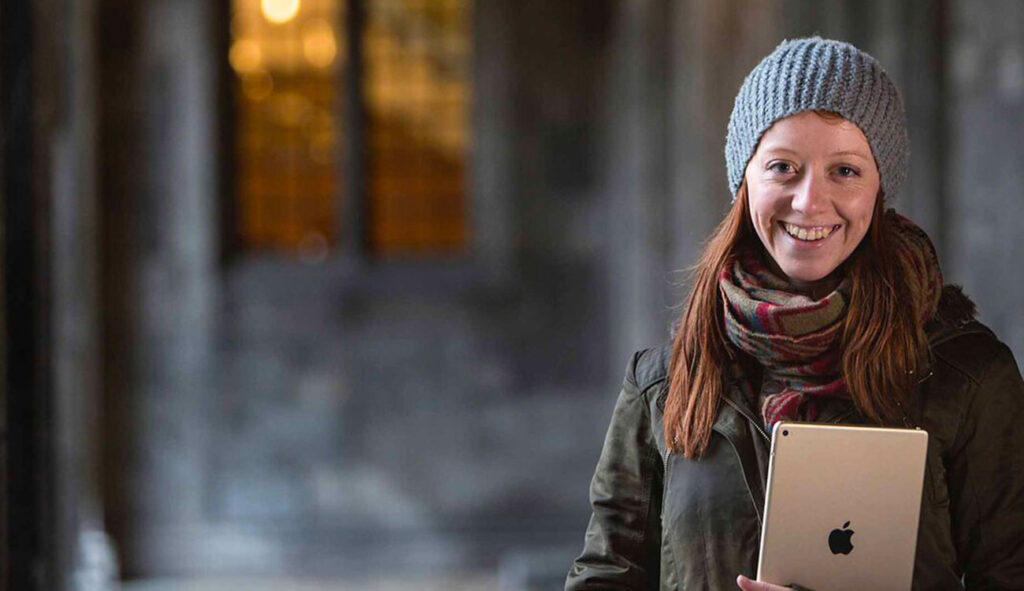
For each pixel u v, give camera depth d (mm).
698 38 20031
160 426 24297
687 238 20812
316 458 24531
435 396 24719
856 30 13094
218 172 24500
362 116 25109
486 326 24797
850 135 4191
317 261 25000
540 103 24906
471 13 25234
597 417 24812
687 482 4371
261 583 23562
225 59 24828
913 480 4121
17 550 10250
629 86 23562
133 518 24219
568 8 24891
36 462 10328
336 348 24609
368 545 24469
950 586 4254
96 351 23438
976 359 4227
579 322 24891
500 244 24859
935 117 11781
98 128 24031
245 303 24500
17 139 10227
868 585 4148
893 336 4152
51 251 10445
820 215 4191
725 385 4355
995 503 4230
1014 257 10797
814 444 4117
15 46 10180
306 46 25141
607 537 4660
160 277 24344
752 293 4270
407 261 25078
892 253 4262
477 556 24484
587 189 24953
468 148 25391
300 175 25125
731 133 4402
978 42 11242
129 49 24219
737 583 4270
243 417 24484
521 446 24734
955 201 11602
